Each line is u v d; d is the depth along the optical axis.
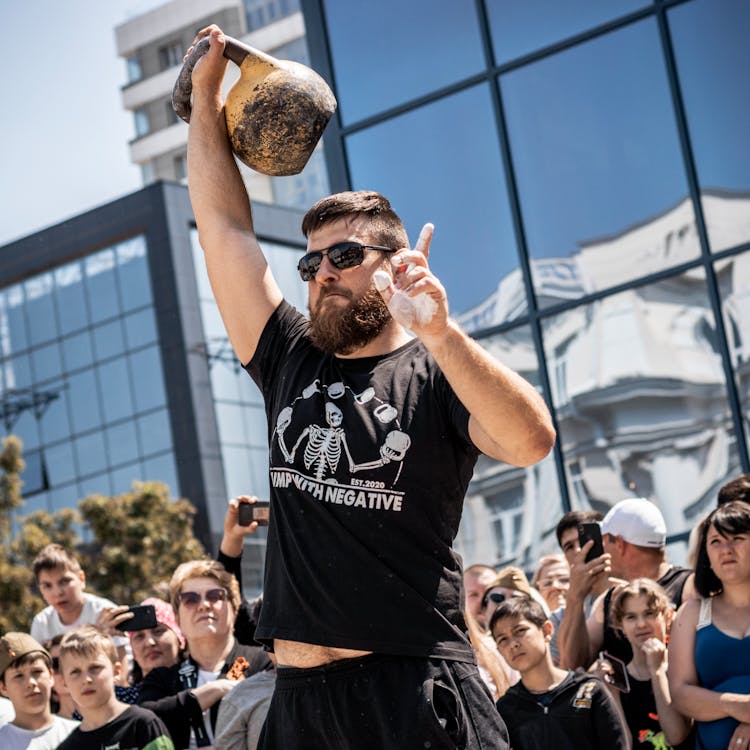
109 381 39.28
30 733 5.15
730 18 9.11
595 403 9.53
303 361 2.69
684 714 4.50
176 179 56.47
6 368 41.19
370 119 10.54
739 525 4.51
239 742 4.69
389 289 2.33
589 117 9.62
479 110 10.07
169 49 57.34
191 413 37.50
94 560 28.27
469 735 2.44
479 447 2.48
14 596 22.19
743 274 8.98
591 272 9.59
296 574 2.51
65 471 39.75
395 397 2.54
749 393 8.94
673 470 9.21
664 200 9.30
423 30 10.37
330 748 2.49
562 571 6.04
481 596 6.06
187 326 38.12
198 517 36.91
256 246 2.87
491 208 9.98
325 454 2.52
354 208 2.63
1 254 41.09
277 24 56.28
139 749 4.85
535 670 4.65
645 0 9.41
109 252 39.59
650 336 9.33
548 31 9.81
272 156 2.89
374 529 2.47
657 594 4.82
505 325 9.87
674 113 9.27
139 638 5.58
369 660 2.45
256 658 5.27
